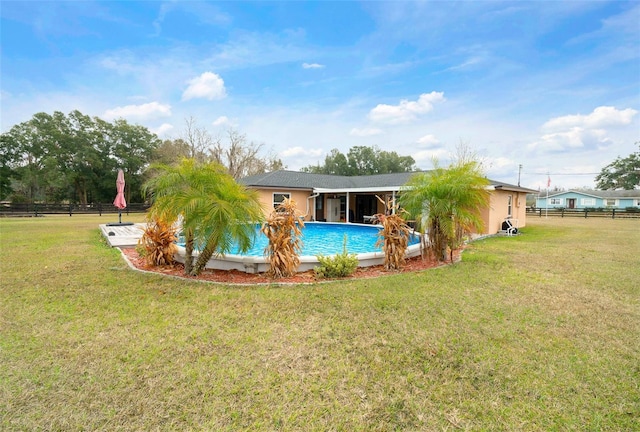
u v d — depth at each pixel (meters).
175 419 2.27
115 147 41.06
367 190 17.05
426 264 7.44
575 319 4.04
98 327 3.71
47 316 4.03
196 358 3.05
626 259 7.95
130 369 2.86
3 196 37.19
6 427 2.16
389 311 4.27
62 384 2.63
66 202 41.28
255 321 3.92
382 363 3.00
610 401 2.49
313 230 16.38
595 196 44.72
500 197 15.09
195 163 6.15
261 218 6.10
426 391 2.60
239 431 2.17
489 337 3.52
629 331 3.71
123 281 5.62
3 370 2.81
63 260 7.36
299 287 5.37
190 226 5.68
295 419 2.29
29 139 36.84
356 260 6.41
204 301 4.63
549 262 7.55
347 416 2.32
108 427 2.19
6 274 6.06
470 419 2.31
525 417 2.32
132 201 42.25
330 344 3.35
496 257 8.23
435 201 7.43
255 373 2.82
